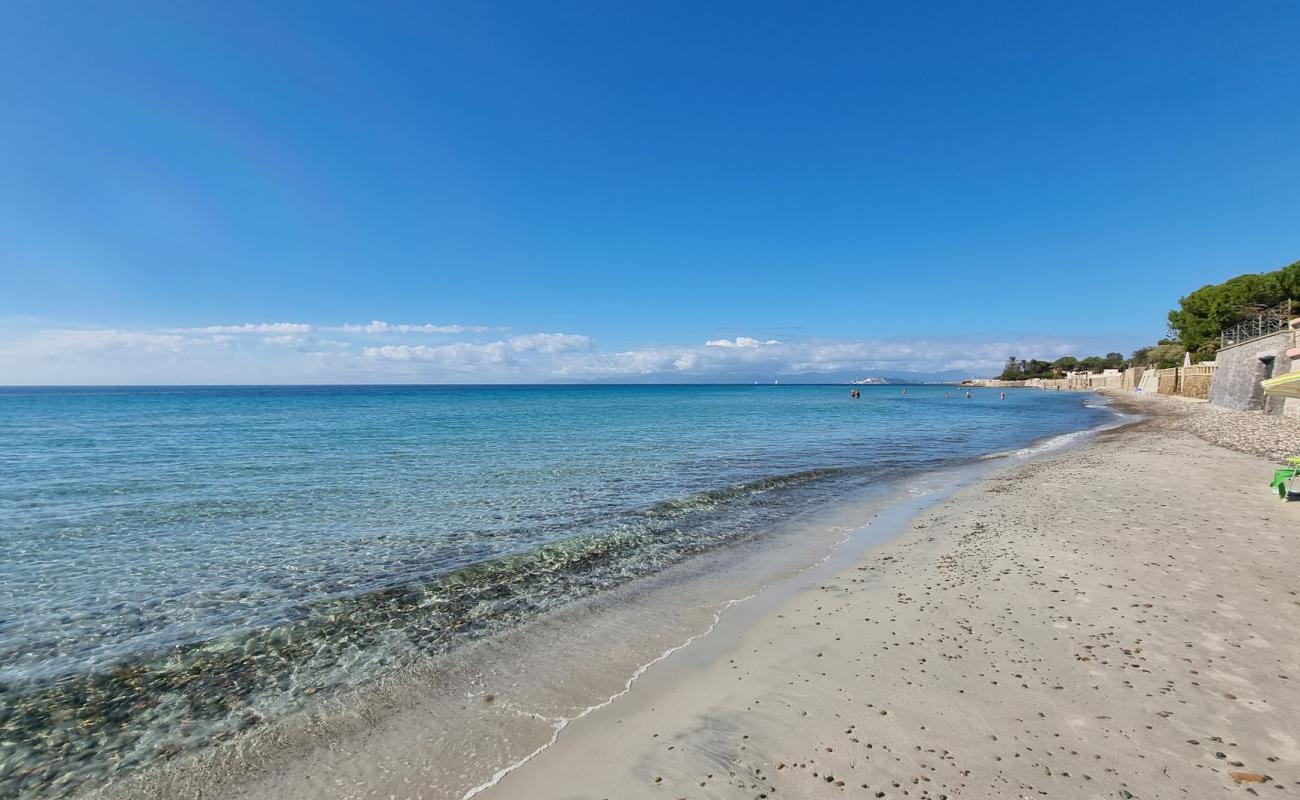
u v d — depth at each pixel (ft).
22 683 21.79
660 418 180.34
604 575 33.37
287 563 35.88
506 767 16.15
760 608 27.68
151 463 79.66
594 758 16.28
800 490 58.95
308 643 24.99
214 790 15.89
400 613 28.14
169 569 34.88
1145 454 75.10
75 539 41.42
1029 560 32.48
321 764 16.80
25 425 151.12
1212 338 227.61
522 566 35.09
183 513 49.32
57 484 63.26
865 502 52.85
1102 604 25.35
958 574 30.91
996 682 19.15
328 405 277.23
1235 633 21.97
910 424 154.71
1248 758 14.78
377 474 69.56
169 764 17.07
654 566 34.96
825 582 31.19
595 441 108.68
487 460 81.82
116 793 15.89
